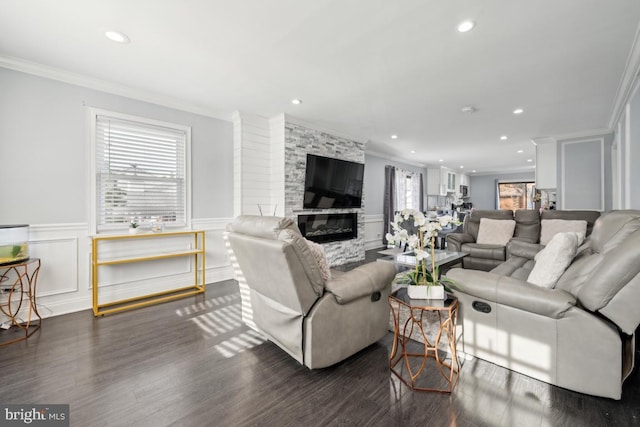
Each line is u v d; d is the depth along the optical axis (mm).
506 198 10484
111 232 3025
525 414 1379
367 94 3258
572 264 1839
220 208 3889
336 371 1774
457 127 4605
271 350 2043
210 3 1791
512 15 1886
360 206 5402
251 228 1901
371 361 1893
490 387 1583
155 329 2385
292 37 2160
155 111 3316
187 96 3338
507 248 3902
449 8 1825
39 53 2385
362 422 1342
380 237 7078
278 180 4148
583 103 3486
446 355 1946
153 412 1414
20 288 2523
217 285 3686
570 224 3830
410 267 3299
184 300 3117
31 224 2561
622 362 1438
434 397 1517
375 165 6934
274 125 4188
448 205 9750
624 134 3547
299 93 3246
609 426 1292
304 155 4359
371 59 2475
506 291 1665
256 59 2482
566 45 2236
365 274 1939
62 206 2717
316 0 1763
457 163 8547
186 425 1330
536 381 1614
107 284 2986
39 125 2600
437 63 2543
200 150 3695
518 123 4340
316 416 1386
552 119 4133
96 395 1540
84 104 2834
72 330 2355
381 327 2082
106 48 2311
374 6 1812
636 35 2090
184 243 3541
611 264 1352
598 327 1422
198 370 1786
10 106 2467
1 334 2271
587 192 4820
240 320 2580
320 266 1879
